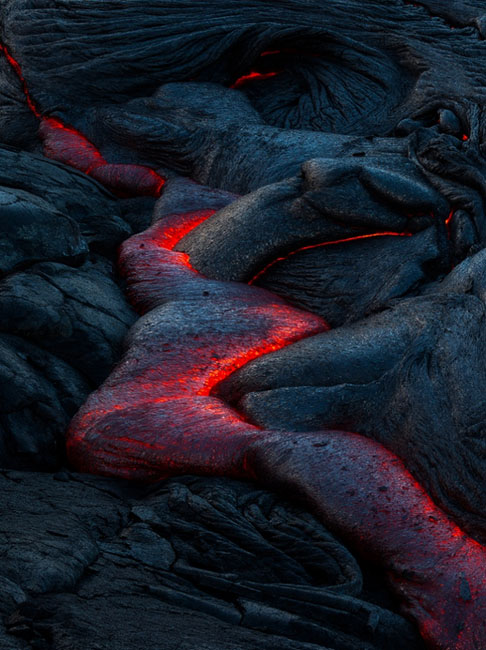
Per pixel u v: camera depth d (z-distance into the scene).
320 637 3.39
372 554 4.10
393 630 3.69
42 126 10.07
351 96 9.80
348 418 5.02
